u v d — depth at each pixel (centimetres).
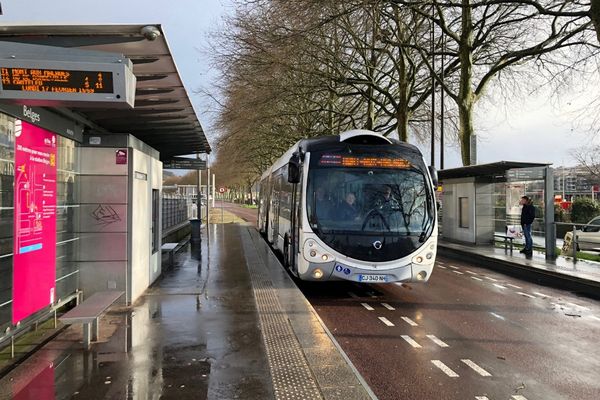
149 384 449
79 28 486
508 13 2055
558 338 677
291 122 3061
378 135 966
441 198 2102
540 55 2048
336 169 930
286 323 659
